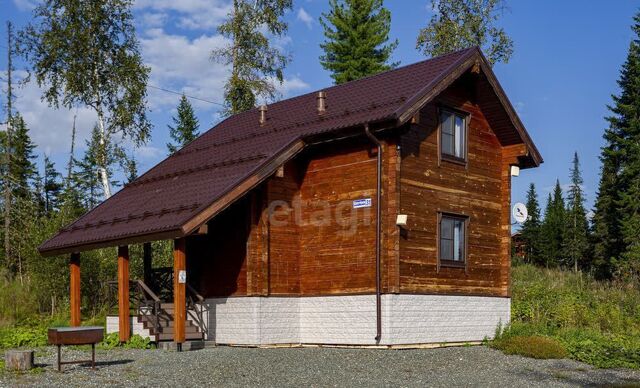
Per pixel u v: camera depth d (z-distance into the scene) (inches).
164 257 1066.7
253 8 1182.9
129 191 758.5
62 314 980.6
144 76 1066.7
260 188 628.1
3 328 848.9
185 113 1775.3
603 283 1220.5
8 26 1670.8
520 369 520.1
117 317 682.2
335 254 630.5
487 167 719.1
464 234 681.6
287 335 632.4
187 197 621.9
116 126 1048.8
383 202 602.5
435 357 555.2
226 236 649.6
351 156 631.2
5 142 1872.5
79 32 1023.0
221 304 642.8
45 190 2190.0
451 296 649.6
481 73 677.9
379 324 588.4
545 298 861.8
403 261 605.9
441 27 1239.5
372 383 435.2
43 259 998.4
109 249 1034.7
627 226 1643.7
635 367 543.2
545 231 2327.8
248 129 769.6
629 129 1763.0
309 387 414.9
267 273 624.7
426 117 650.8
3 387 408.2
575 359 579.2
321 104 690.8
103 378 438.3
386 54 1530.5
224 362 502.3
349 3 1537.9
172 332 635.5
